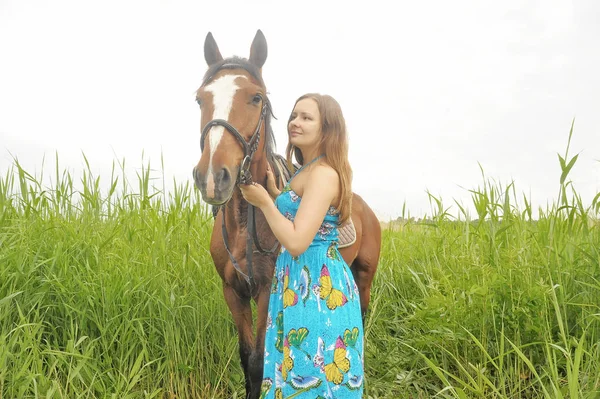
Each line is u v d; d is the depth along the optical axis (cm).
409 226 548
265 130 249
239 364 334
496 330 306
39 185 376
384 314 418
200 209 438
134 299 320
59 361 257
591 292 309
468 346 312
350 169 191
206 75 237
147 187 408
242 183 168
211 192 198
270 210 172
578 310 309
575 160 279
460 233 414
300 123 190
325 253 184
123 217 390
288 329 179
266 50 261
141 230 367
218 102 217
